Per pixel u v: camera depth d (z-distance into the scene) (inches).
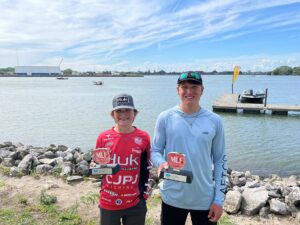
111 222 130.0
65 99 1551.4
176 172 113.3
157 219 193.0
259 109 1107.9
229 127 837.2
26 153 329.4
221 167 121.9
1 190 231.1
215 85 3769.7
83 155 309.0
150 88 2805.1
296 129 804.6
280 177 385.1
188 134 118.4
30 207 203.2
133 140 128.0
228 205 204.5
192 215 124.7
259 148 584.7
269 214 202.5
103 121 855.1
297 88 2930.6
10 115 969.5
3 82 4256.9
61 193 231.5
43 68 7824.8
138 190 130.4
